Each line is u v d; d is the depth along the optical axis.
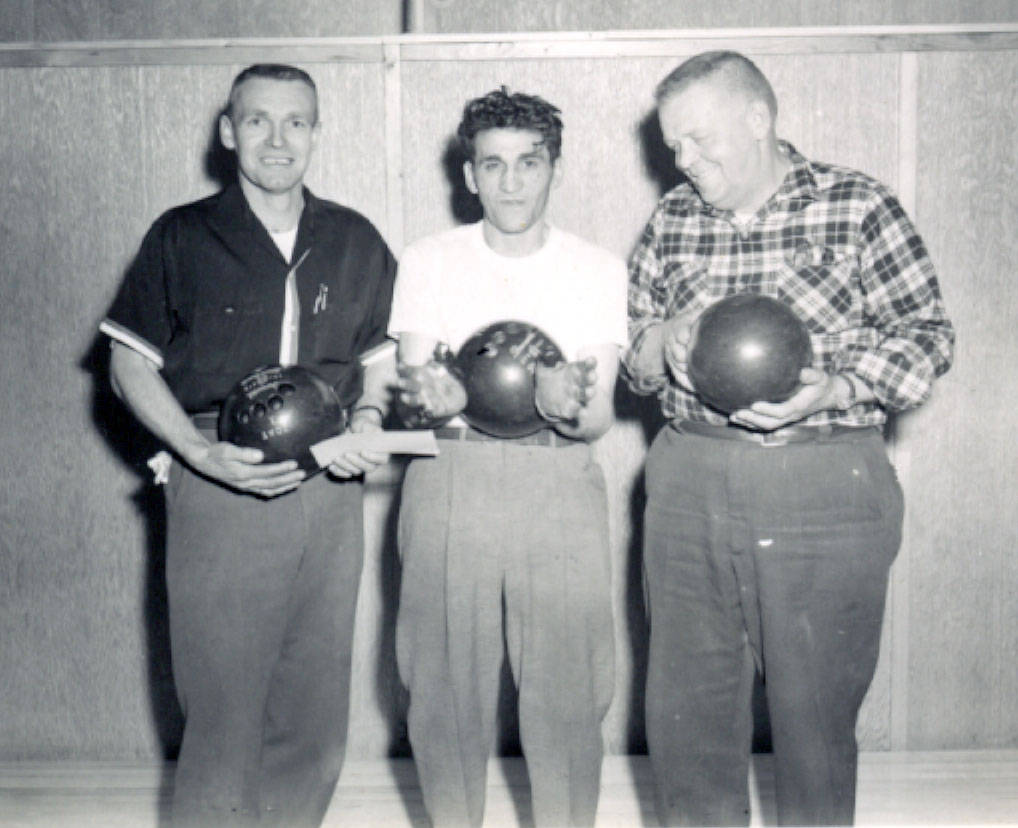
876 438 2.37
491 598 2.36
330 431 2.28
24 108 3.19
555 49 3.18
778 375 2.15
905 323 2.29
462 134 2.34
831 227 2.31
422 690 2.40
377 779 3.21
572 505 2.36
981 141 3.20
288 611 2.47
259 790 2.55
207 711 2.39
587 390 2.12
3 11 3.33
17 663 3.33
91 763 3.32
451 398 2.21
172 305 2.42
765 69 3.19
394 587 3.29
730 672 2.44
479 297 2.38
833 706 2.32
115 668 3.33
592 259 2.40
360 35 3.32
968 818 2.90
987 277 3.24
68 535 3.30
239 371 2.42
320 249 2.48
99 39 3.32
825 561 2.28
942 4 3.35
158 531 3.29
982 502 3.31
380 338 2.57
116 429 3.27
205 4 3.33
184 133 3.19
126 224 3.22
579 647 2.37
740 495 2.30
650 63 3.19
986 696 3.34
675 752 2.47
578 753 2.39
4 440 3.28
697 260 2.41
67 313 3.24
